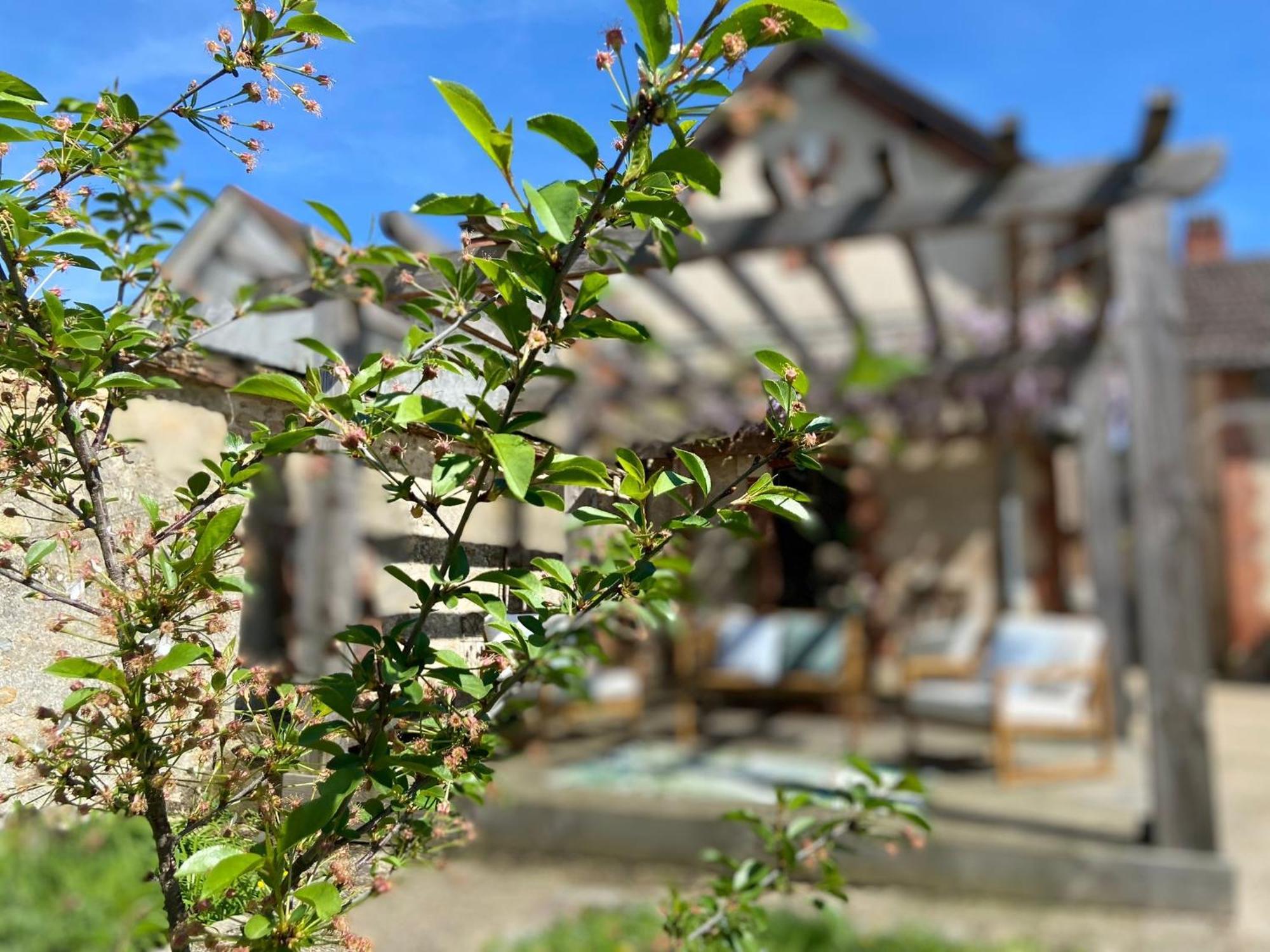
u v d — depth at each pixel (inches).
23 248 27.7
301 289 54.3
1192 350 415.2
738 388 251.3
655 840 160.6
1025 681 206.4
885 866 152.4
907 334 278.5
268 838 25.9
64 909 51.2
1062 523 360.2
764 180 174.1
